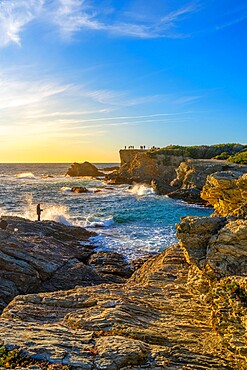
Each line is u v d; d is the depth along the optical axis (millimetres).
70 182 98188
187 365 8023
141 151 102062
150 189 71312
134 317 10484
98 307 11141
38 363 7328
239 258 12367
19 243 19719
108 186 84312
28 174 137875
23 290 15875
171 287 13648
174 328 10008
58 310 11250
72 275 18297
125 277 19750
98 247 25297
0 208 46938
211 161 66500
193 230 14359
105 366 7363
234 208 16688
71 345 8195
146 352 8281
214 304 10680
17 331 8922
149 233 30312
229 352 8688
